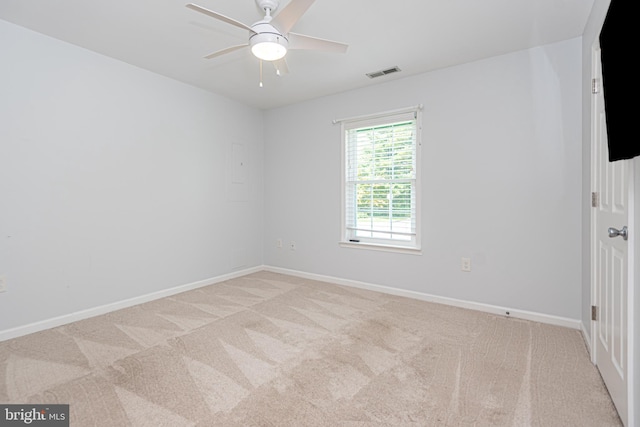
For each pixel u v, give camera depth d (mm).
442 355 2145
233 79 3465
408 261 3418
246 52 2846
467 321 2732
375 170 3684
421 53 2832
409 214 3457
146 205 3254
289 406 1624
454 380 1852
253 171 4516
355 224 3869
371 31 2473
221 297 3400
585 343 2309
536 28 2416
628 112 1171
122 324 2672
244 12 2240
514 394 1716
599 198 1938
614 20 1278
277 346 2275
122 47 2758
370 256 3688
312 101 4125
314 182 4141
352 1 2104
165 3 2137
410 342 2338
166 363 2037
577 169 2559
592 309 2051
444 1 2104
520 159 2785
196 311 2979
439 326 2627
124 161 3066
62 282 2672
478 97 2969
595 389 1752
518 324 2668
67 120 2680
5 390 1747
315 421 1517
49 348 2236
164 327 2609
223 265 4094
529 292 2775
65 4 2141
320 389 1768
